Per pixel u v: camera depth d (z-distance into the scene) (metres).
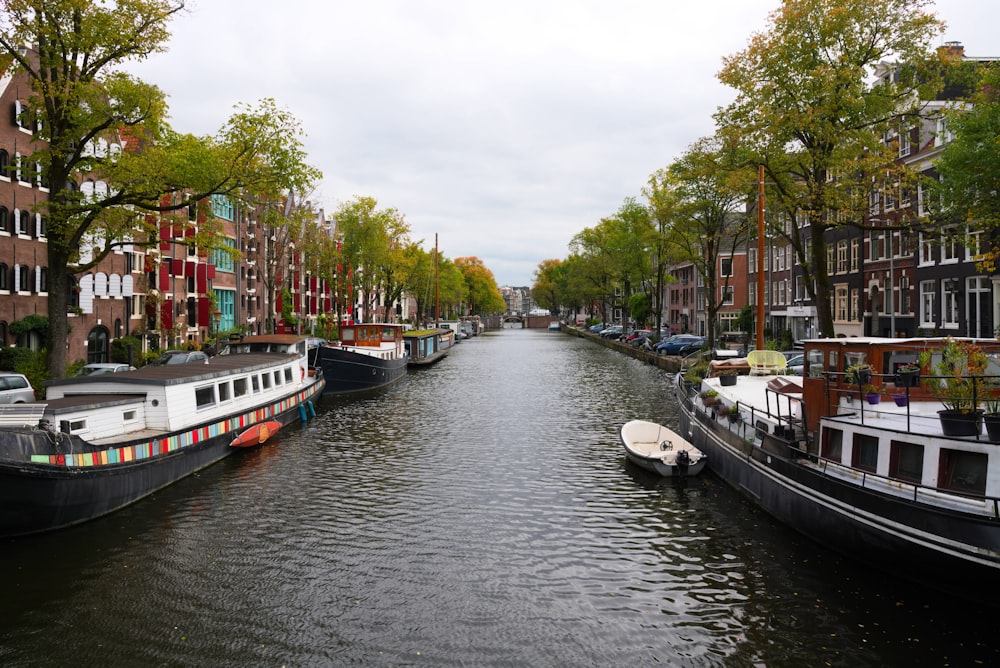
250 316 54.84
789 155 24.69
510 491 16.06
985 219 19.25
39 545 12.26
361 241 54.81
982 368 10.14
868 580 10.75
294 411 25.06
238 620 9.64
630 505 14.93
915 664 8.46
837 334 42.38
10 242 26.92
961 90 31.94
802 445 13.35
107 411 14.93
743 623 9.53
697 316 77.19
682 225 42.03
